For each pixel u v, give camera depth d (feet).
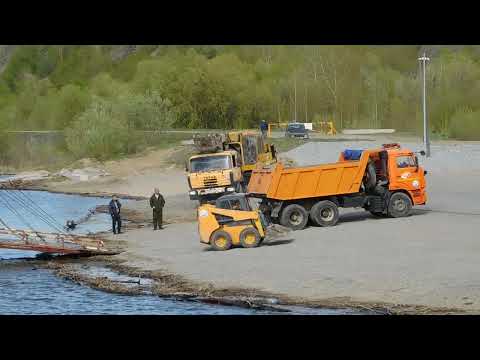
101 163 514.68
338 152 463.01
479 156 413.18
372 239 209.15
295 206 231.09
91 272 199.93
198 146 295.28
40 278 195.31
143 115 571.69
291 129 570.87
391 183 242.17
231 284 171.22
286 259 189.98
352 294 156.35
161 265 198.59
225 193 288.51
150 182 432.66
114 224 260.21
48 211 349.00
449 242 199.52
